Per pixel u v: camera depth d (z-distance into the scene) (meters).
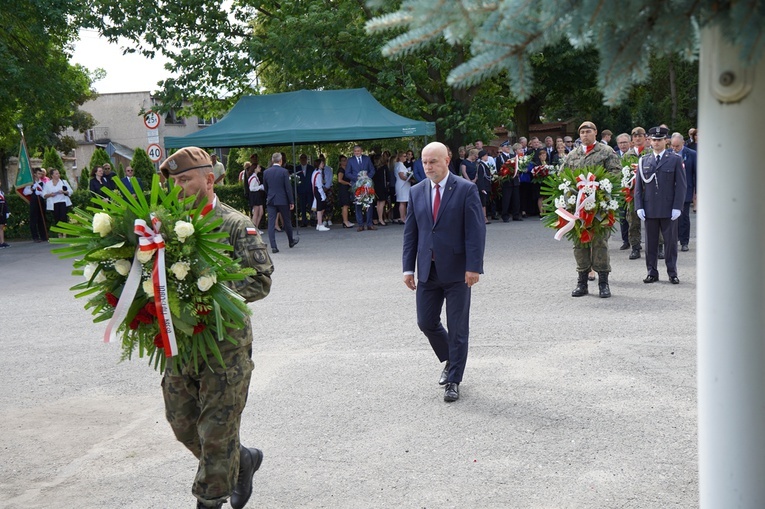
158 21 22.81
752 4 2.05
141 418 5.88
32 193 20.48
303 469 4.73
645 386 5.93
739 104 2.19
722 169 2.24
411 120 20.62
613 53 2.33
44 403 6.34
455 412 5.57
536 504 4.13
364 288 10.98
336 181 23.05
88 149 67.31
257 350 7.67
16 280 13.66
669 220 10.06
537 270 11.77
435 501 4.22
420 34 2.39
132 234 3.57
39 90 22.06
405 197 20.75
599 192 9.18
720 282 2.29
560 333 7.68
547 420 5.32
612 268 11.73
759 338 2.27
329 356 7.29
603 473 4.46
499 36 2.35
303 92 21.36
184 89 23.12
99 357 7.77
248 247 3.87
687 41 2.29
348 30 21.61
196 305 3.60
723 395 2.32
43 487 4.67
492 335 7.72
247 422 5.60
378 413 5.64
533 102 36.47
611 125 40.34
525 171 20.47
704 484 2.41
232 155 27.67
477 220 5.74
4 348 8.38
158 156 20.25
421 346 7.51
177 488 4.58
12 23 21.02
